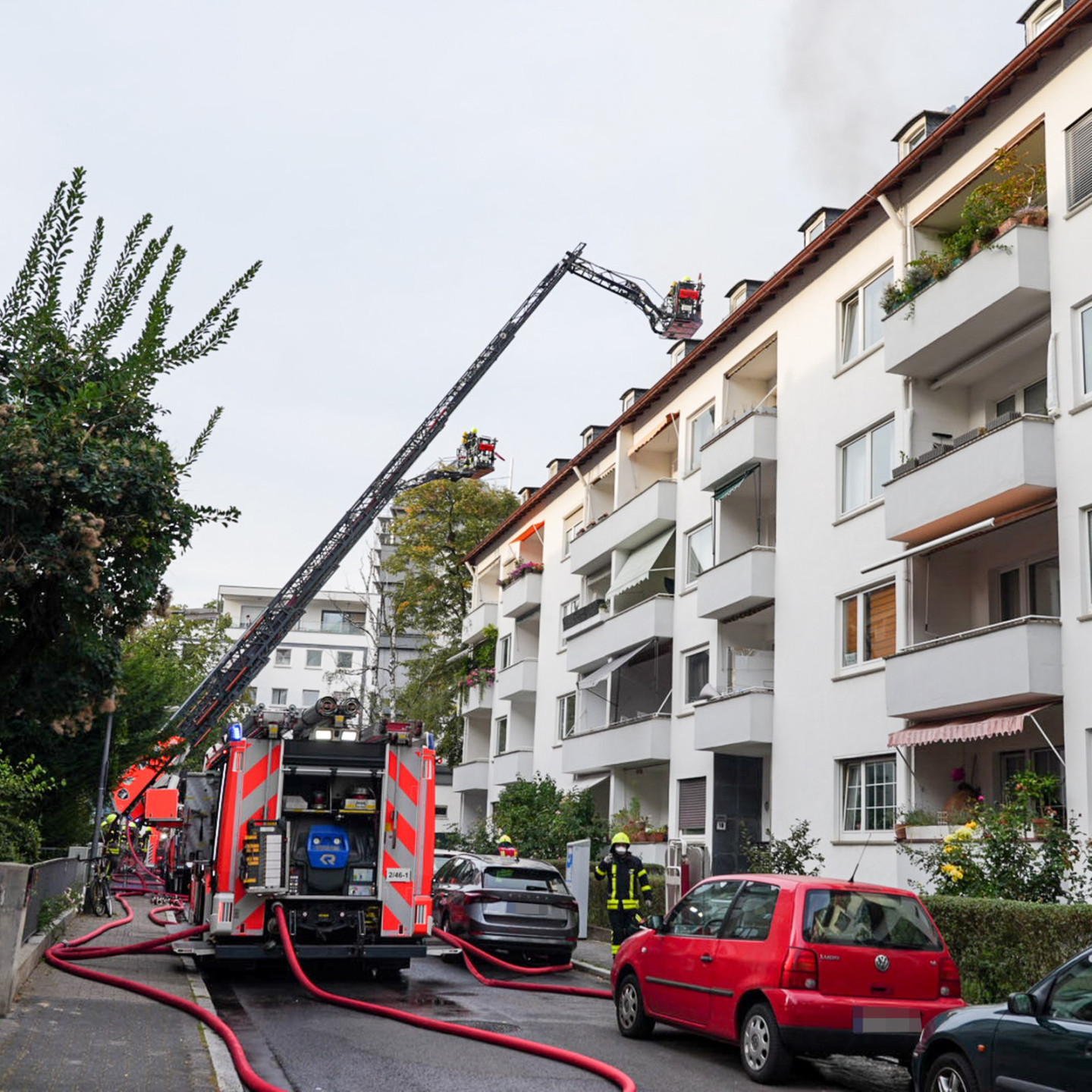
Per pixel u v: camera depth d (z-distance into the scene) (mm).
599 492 37312
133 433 7531
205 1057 9016
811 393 23734
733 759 26062
